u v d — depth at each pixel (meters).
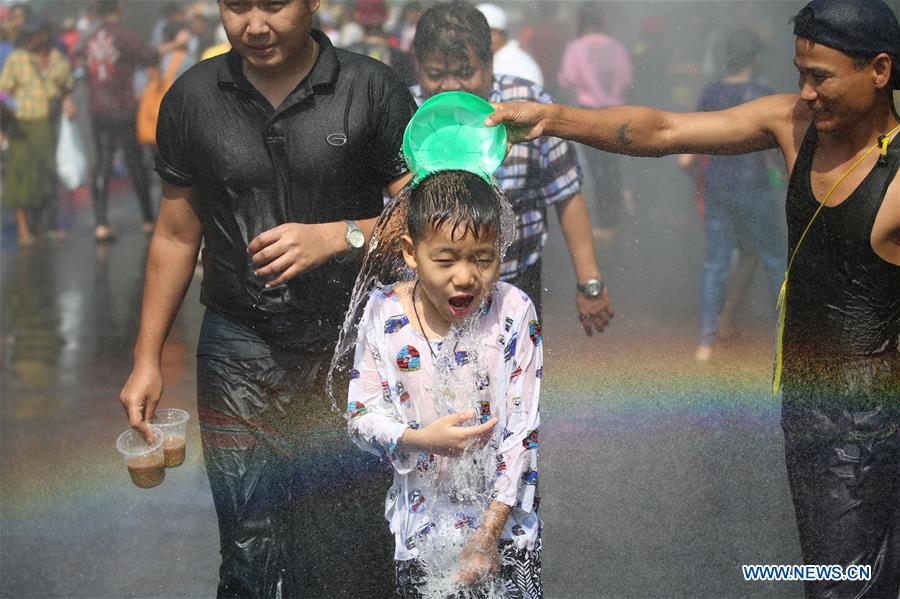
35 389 14.07
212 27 23.55
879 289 6.82
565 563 8.75
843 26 6.44
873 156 6.72
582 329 11.45
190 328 16.16
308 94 7.39
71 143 24.84
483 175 6.41
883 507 6.95
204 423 7.73
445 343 6.44
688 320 12.59
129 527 9.89
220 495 7.66
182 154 7.58
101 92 22.86
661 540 8.95
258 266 7.33
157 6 24.47
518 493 6.50
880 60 6.49
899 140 6.66
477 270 6.16
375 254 7.47
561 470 9.75
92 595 8.82
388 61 14.67
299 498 7.76
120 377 14.58
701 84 17.25
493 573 6.50
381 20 15.54
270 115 7.40
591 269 10.09
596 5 16.00
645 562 8.72
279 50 7.15
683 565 8.64
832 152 6.87
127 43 22.94
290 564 7.72
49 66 23.78
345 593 7.78
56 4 23.95
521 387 6.50
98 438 12.20
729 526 9.12
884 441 6.91
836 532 6.98
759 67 13.16
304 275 7.49
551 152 9.62
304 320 7.59
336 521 7.79
